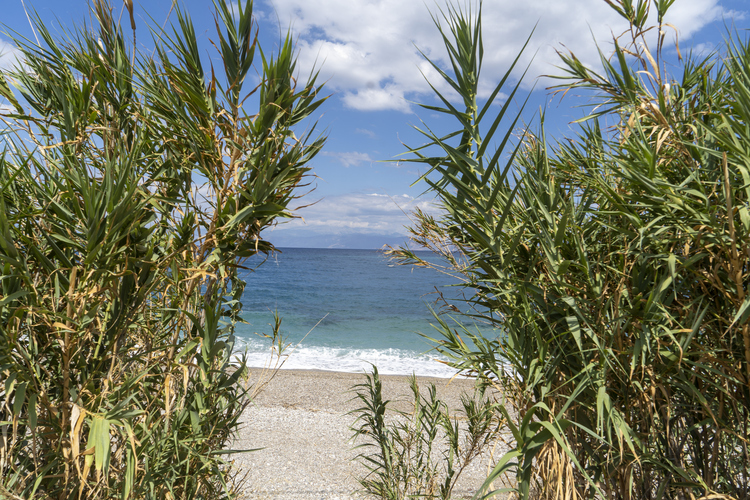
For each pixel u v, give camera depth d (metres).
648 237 1.26
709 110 1.40
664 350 1.20
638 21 1.49
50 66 1.55
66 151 1.39
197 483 1.63
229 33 1.57
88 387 1.24
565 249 1.38
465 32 1.38
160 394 1.51
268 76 1.55
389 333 16.53
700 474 1.37
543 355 1.29
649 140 1.40
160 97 1.47
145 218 1.53
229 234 1.49
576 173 1.56
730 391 1.25
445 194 1.37
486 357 1.41
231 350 1.78
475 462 4.21
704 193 1.16
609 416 1.10
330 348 13.54
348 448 5.13
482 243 1.45
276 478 4.21
